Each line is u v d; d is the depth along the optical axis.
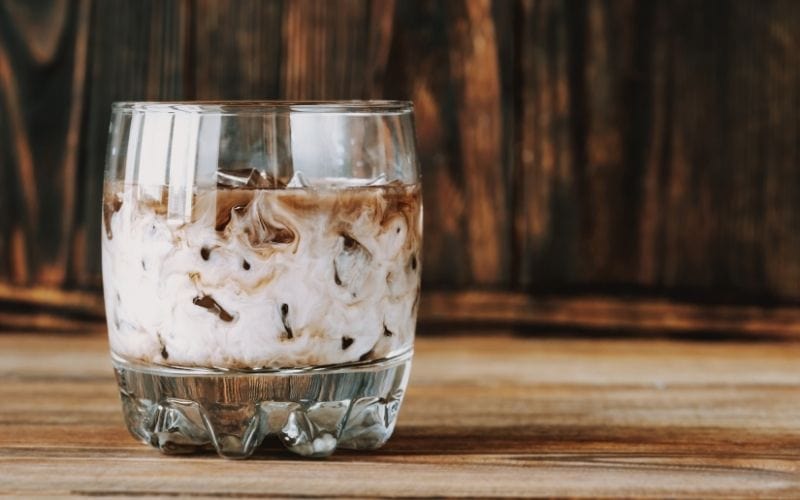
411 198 0.50
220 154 0.48
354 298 0.48
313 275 0.48
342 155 0.49
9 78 0.67
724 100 0.67
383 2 0.67
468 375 0.61
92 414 0.54
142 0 0.67
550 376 0.60
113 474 0.48
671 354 0.65
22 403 0.56
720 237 0.67
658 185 0.67
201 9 0.67
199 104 0.48
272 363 0.48
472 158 0.67
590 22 0.67
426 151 0.67
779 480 0.48
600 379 0.60
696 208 0.67
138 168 0.48
